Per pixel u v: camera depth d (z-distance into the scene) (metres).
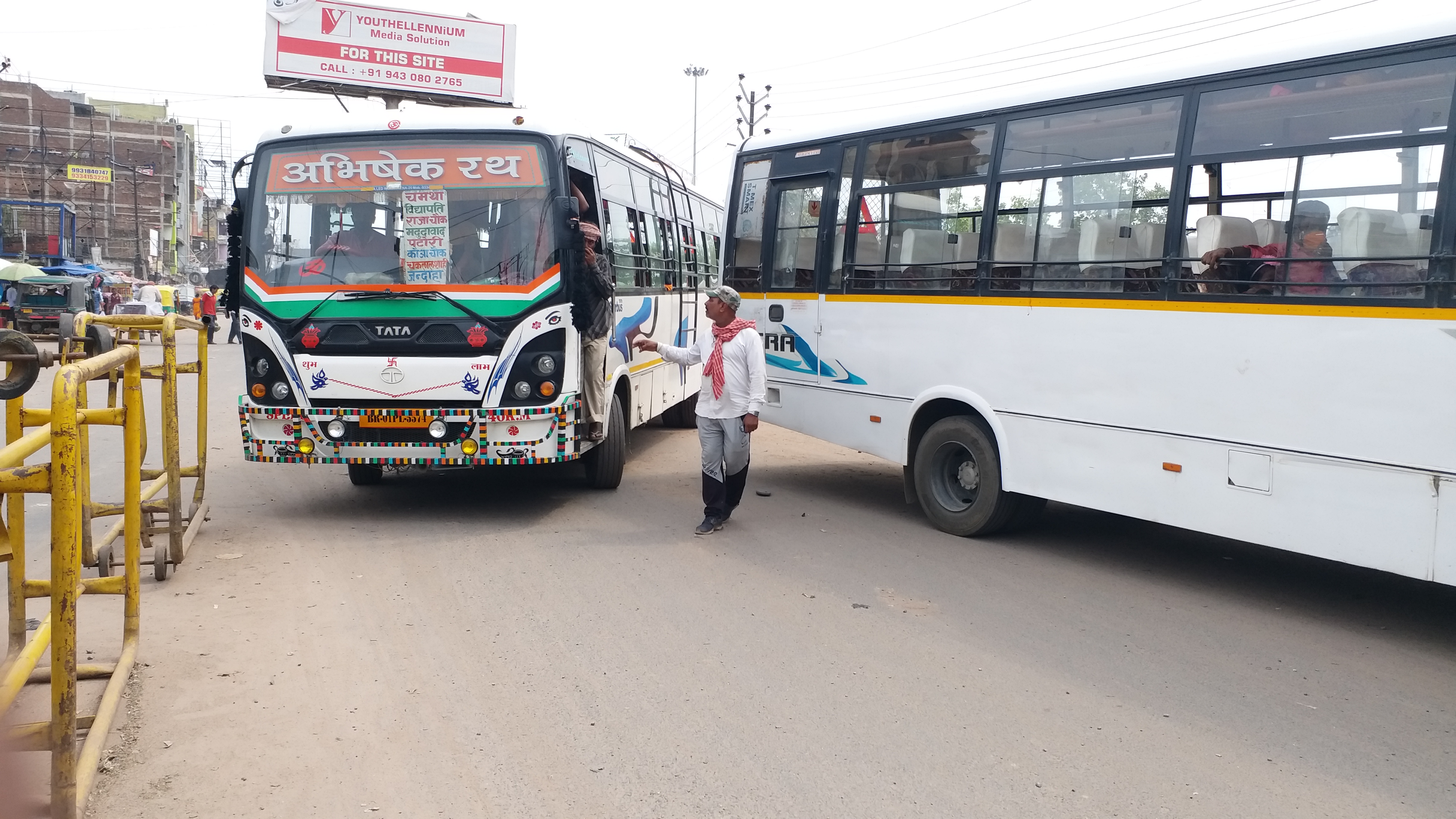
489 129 7.80
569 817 3.44
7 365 4.35
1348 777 3.89
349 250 7.64
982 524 7.55
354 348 7.48
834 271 8.80
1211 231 6.14
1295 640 5.52
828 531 7.82
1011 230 7.30
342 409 7.45
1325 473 5.60
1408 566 5.28
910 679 4.77
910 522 8.27
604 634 5.28
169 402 6.15
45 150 63.91
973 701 4.53
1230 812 3.59
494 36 23.00
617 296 9.23
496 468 10.36
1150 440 6.43
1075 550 7.43
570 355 7.72
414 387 7.41
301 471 9.95
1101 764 3.94
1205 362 6.13
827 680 4.73
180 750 3.85
